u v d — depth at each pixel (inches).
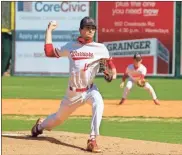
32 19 2898.6
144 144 858.8
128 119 1302.9
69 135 927.7
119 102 1686.8
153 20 2842.0
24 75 2923.2
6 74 2933.1
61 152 764.6
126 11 2842.0
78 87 812.0
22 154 742.5
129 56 2854.3
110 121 1264.8
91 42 808.9
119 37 2854.3
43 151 767.7
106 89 2220.7
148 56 2851.9
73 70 805.9
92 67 807.7
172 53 2847.0
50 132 979.3
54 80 2687.0
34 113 1407.5
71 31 2871.6
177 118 1328.7
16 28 2901.1
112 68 813.2
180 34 2844.5
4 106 1556.3
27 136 906.1
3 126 1155.3
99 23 2856.8
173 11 2834.6
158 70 2859.3
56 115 861.8
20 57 2915.8
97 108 791.7
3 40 2910.9
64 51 812.0
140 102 1697.8
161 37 2844.5
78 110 1456.7
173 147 837.8
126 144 851.4
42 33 2896.2
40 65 2908.5
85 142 846.5
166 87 2347.4
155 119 1307.8
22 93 2006.6
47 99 1780.3
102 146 826.2
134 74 1599.4
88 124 1207.6
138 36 2849.4
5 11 2893.7
